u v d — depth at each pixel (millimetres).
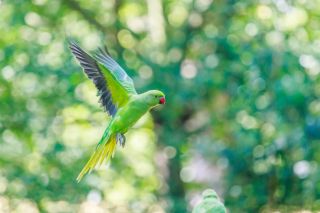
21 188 17828
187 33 18016
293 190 16125
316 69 16328
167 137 18281
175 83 17391
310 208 16078
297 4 17844
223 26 17859
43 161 18062
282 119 15727
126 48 18422
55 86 17984
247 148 16062
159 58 17969
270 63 16266
